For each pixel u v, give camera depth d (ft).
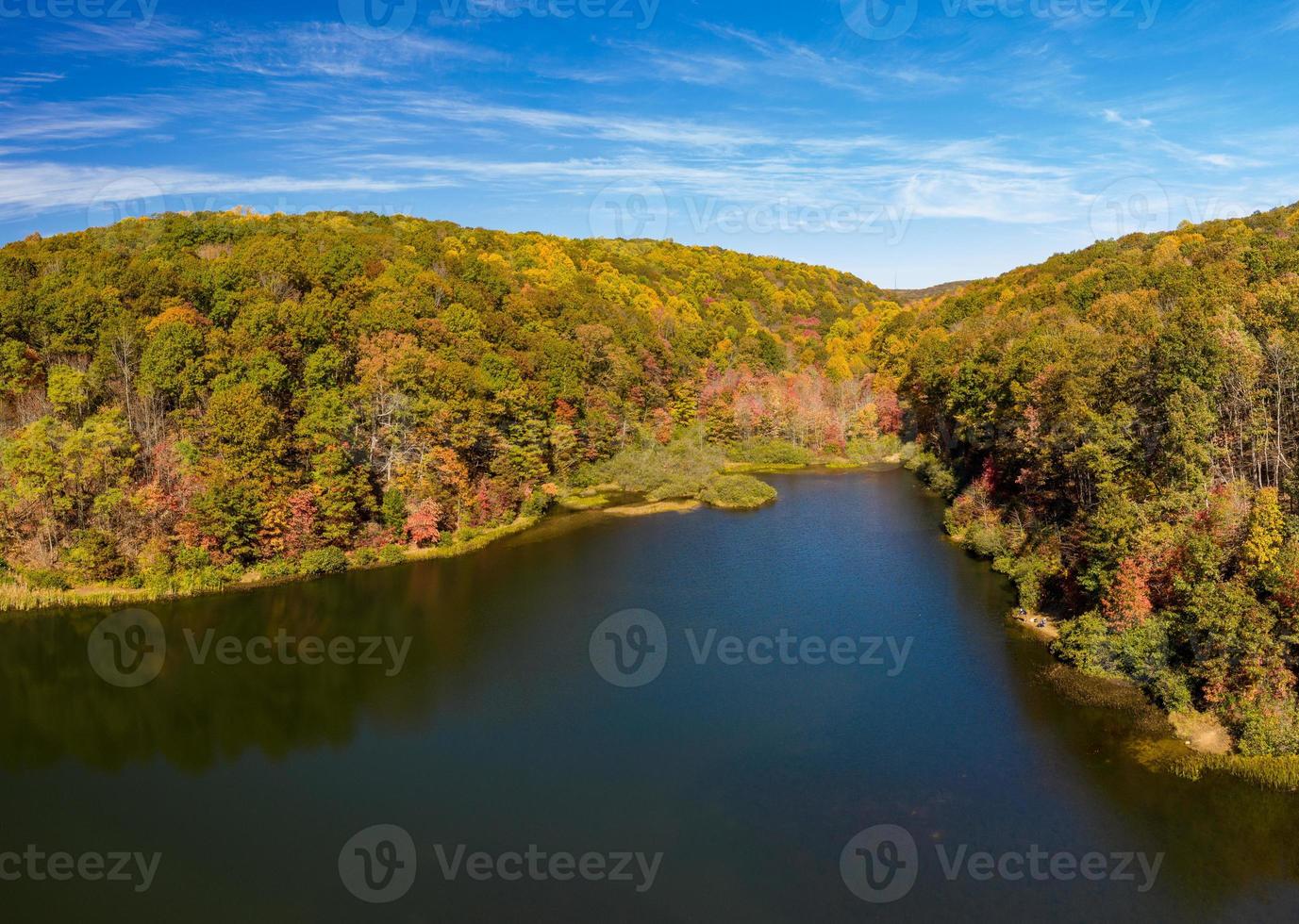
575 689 157.28
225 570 216.54
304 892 102.42
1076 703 142.31
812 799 119.03
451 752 135.44
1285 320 190.80
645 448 387.14
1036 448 210.38
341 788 125.90
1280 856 102.68
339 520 237.25
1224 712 129.18
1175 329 177.47
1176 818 110.73
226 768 132.98
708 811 116.78
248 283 295.69
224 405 223.10
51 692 160.15
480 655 174.29
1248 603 127.03
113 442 211.41
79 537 209.56
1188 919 93.04
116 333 242.17
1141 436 176.86
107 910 99.81
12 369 230.07
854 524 282.15
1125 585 148.87
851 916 95.14
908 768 126.00
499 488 287.89
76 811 122.11
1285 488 146.20
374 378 257.34
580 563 240.12
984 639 173.37
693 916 96.12
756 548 252.83
